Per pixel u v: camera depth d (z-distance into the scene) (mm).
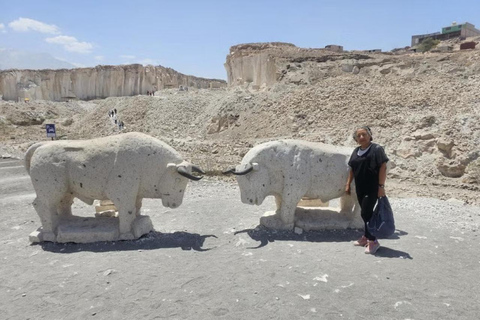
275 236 5957
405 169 15297
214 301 3936
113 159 5547
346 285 4258
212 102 29688
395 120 18594
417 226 6582
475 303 3908
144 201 8500
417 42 63188
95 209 7387
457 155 14789
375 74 27422
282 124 22750
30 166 5684
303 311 3729
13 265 4938
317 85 26266
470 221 6992
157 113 30109
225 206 8062
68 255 5238
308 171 6078
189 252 5312
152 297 4031
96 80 54812
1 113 34938
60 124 34438
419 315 3672
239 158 17250
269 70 32375
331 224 6254
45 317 3693
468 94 19438
